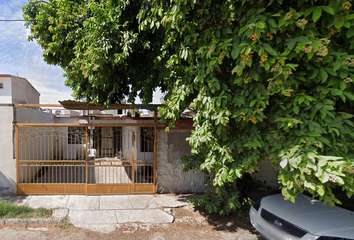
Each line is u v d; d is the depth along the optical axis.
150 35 4.40
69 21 4.46
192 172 5.72
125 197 5.19
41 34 5.02
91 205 4.64
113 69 4.29
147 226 3.93
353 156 1.99
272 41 2.28
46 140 7.93
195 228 3.95
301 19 2.03
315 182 2.05
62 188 5.14
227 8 2.46
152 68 4.58
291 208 3.16
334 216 2.85
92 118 9.48
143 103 5.05
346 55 1.95
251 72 2.34
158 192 5.54
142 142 7.47
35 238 3.41
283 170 2.31
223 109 2.67
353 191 1.82
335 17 1.92
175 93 3.40
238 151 2.91
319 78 2.04
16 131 5.02
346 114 2.08
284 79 2.18
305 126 2.19
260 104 2.38
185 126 5.62
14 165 5.00
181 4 2.59
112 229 3.78
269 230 3.08
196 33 2.78
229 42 2.45
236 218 4.34
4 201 4.39
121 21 4.04
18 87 7.27
